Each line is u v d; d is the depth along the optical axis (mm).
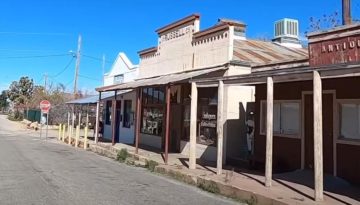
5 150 21266
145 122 24812
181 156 18672
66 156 19719
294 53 19781
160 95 22797
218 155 13070
